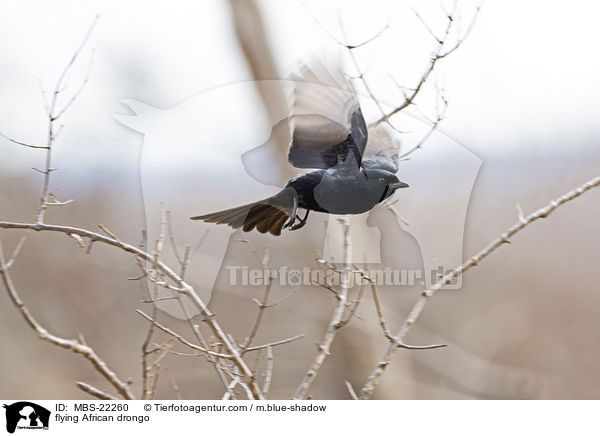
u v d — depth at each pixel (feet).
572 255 75.10
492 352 66.69
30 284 66.69
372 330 46.57
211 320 23.49
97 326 65.16
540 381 63.57
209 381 57.77
